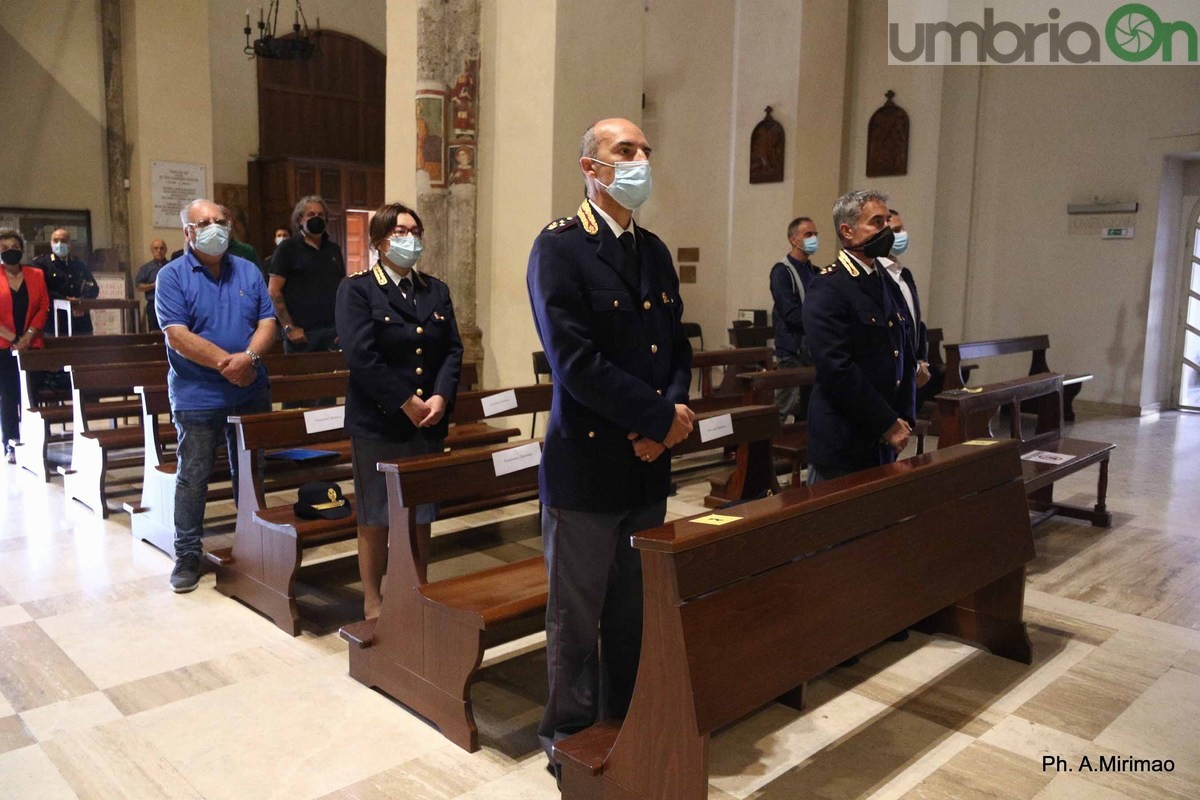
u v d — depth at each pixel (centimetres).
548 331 225
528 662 347
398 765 270
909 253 1024
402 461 299
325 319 632
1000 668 340
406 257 350
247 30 1291
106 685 319
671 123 1257
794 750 281
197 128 1178
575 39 622
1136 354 917
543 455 241
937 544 293
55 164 1127
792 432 583
